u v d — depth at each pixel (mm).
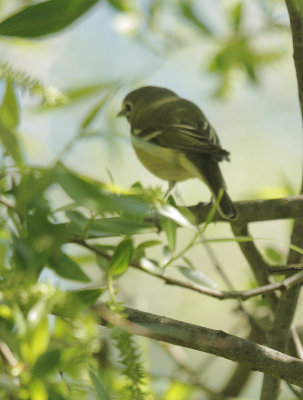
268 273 7969
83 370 3998
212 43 9180
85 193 3359
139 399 3711
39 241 3664
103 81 4340
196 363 13484
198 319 13133
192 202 13312
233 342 5434
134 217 4270
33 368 3311
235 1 9492
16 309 3297
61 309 3400
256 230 14922
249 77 9523
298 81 7336
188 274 5027
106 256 4469
